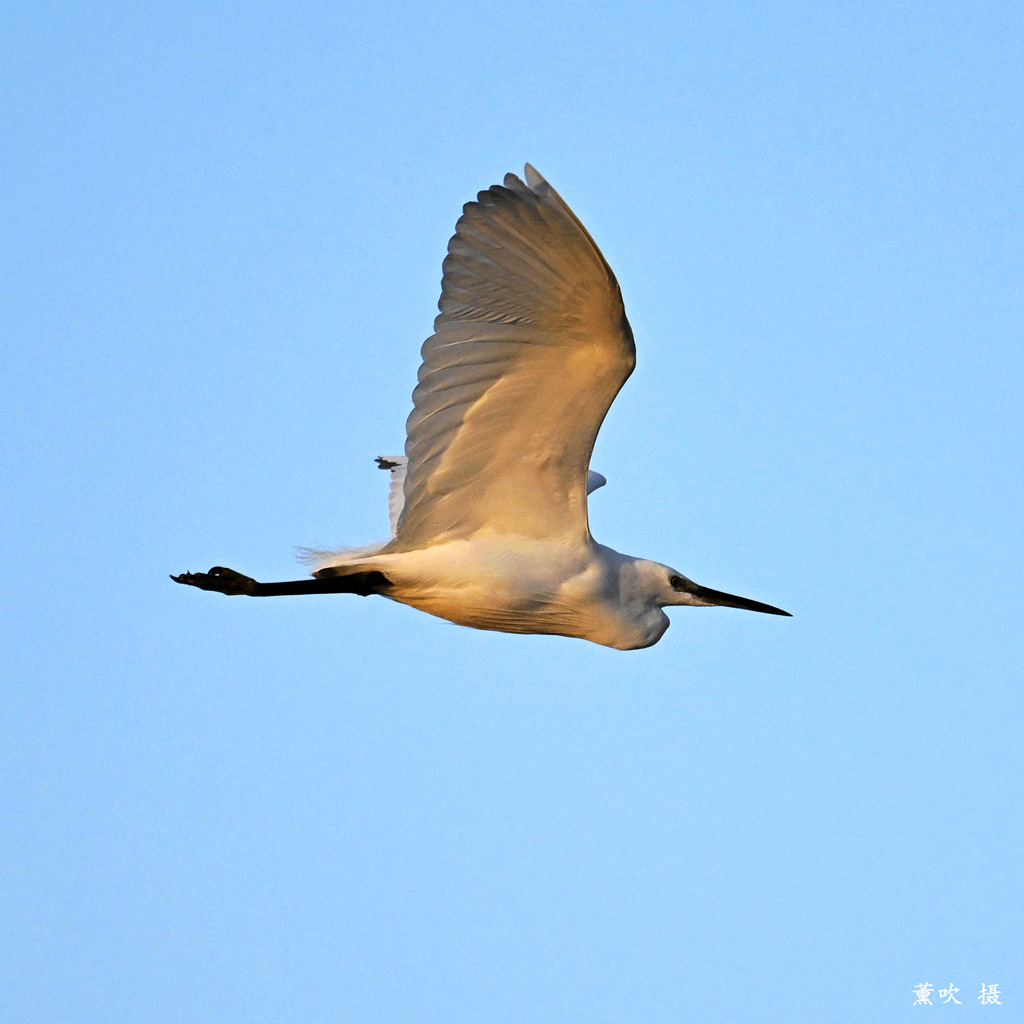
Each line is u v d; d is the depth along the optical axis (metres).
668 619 14.39
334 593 13.02
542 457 12.07
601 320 10.66
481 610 13.04
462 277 10.51
